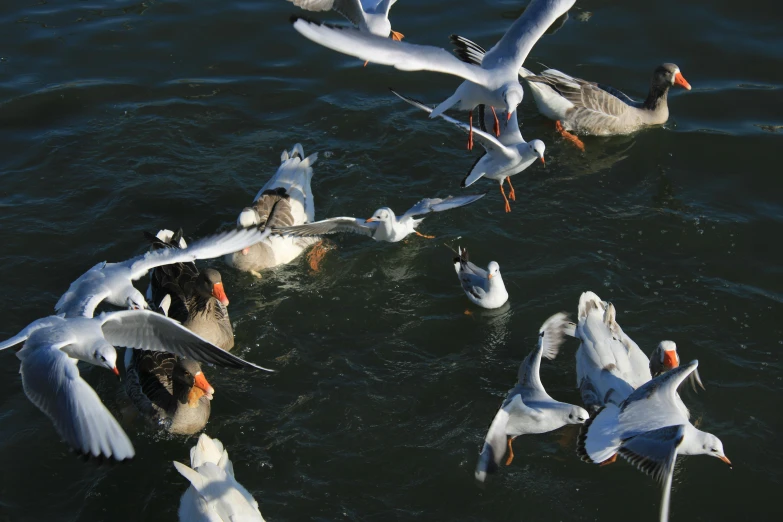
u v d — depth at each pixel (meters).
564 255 13.36
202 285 12.02
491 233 13.84
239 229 9.64
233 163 15.22
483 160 13.04
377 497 9.91
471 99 11.95
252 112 16.27
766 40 17.75
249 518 8.97
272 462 10.34
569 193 14.59
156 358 11.34
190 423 10.72
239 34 18.00
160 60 17.31
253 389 11.39
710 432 10.62
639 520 9.68
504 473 10.16
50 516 9.76
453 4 18.55
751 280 12.84
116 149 15.37
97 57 17.30
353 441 10.62
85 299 8.96
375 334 12.27
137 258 9.56
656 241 13.58
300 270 13.47
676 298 12.55
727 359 11.59
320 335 12.27
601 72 17.06
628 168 15.17
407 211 13.37
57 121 15.91
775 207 14.22
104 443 6.90
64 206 14.23
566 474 10.17
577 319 12.24
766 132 15.75
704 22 18.20
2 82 16.53
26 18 18.20
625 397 10.12
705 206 14.27
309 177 14.34
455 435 10.66
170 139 15.65
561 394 11.29
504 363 11.71
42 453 10.47
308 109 16.33
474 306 12.69
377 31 14.02
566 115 15.80
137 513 9.85
